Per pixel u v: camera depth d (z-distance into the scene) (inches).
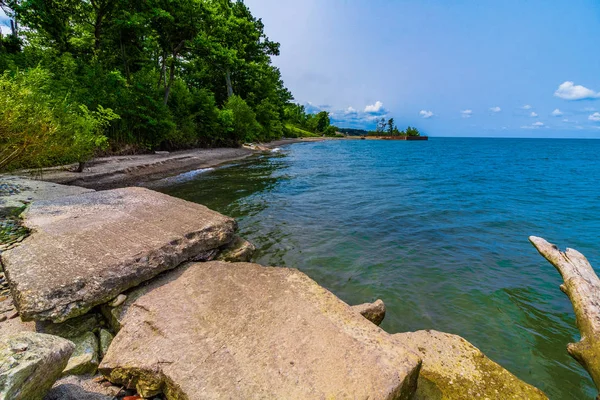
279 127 1902.1
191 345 84.7
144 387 78.3
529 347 125.3
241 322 93.1
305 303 101.9
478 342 127.8
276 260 200.7
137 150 653.3
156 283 118.6
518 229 285.6
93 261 112.7
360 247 227.6
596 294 137.7
